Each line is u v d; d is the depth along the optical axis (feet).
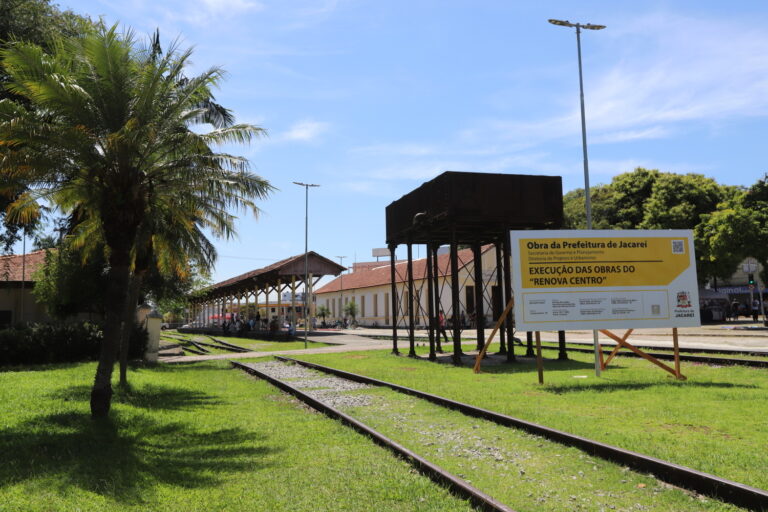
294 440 25.88
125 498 17.71
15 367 67.51
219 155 38.63
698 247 137.39
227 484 19.30
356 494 17.92
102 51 32.42
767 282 121.49
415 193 71.26
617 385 39.86
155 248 59.11
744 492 16.08
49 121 34.58
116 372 55.06
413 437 26.07
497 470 20.43
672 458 20.27
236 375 58.80
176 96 36.50
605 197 184.34
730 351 59.67
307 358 73.77
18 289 98.78
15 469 20.45
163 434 27.86
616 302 44.21
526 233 44.19
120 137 30.35
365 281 221.05
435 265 79.10
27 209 43.50
